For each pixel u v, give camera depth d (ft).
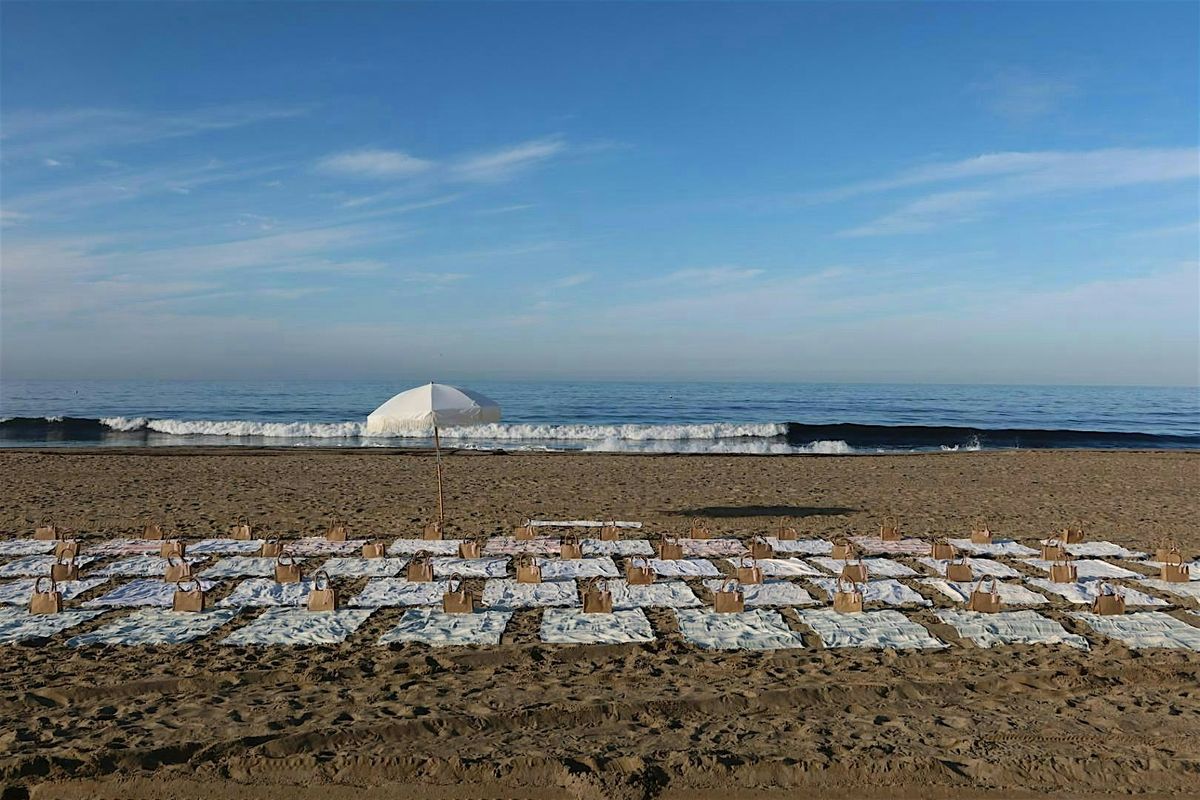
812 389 301.63
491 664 19.99
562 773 13.65
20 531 36.17
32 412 151.12
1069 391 344.28
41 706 16.84
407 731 15.28
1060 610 24.82
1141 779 13.56
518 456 72.95
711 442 100.17
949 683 18.29
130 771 13.66
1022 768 13.82
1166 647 21.50
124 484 52.31
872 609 24.63
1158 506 46.83
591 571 28.99
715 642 21.47
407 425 32.68
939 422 145.07
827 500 48.14
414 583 26.91
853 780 13.48
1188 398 259.60
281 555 30.32
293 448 83.35
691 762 13.89
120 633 21.79
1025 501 48.47
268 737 14.87
